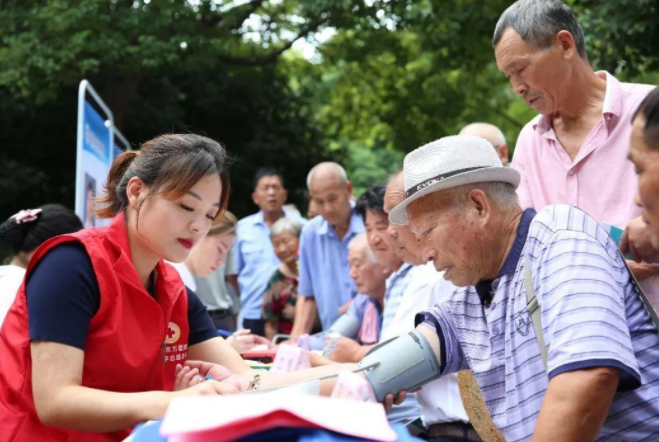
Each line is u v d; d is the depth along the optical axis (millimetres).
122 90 13938
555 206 2230
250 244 7250
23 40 12430
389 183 3625
